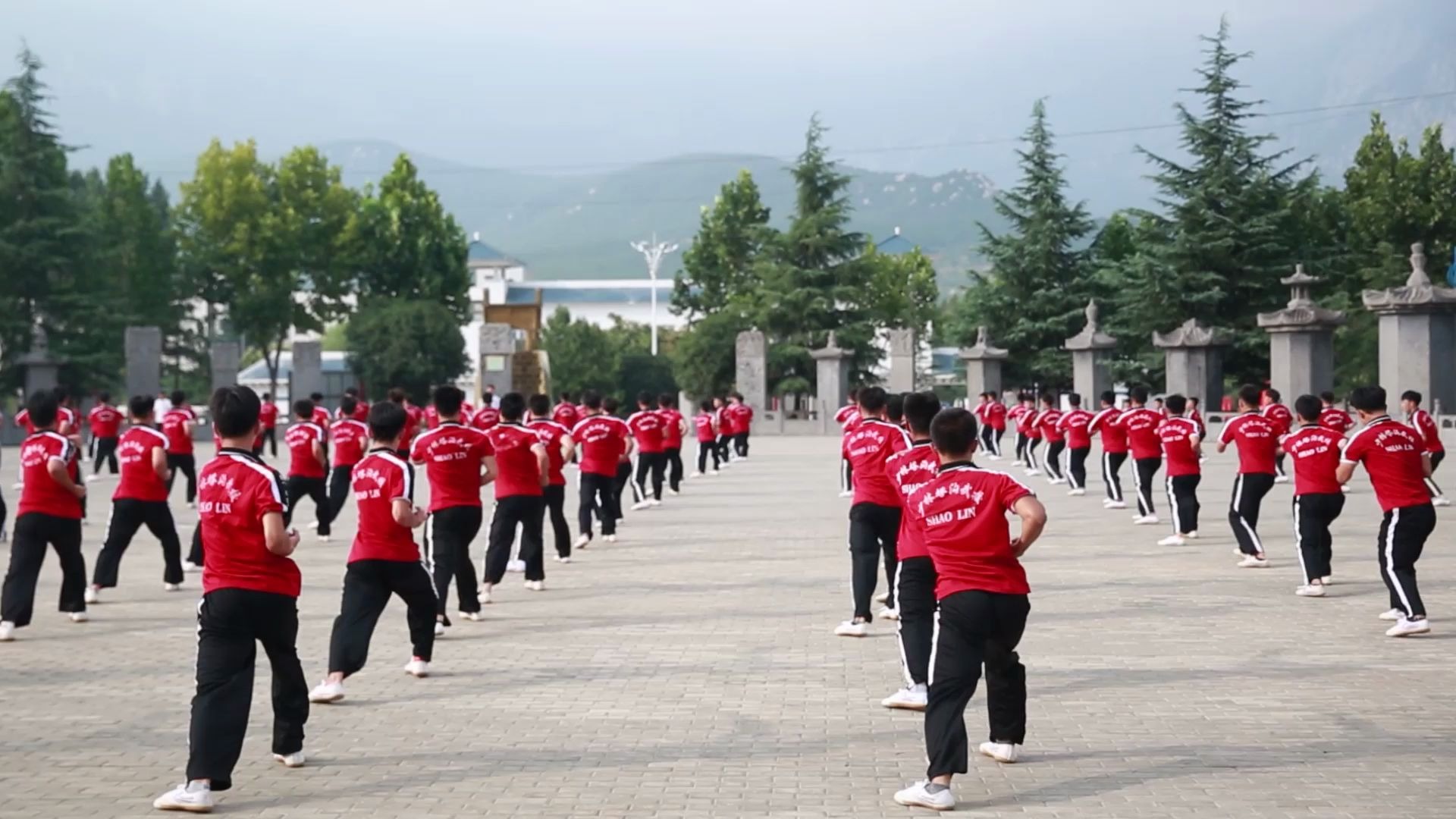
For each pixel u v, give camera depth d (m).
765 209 80.31
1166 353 54.97
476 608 13.69
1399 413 40.56
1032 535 7.43
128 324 61.09
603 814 7.34
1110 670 11.05
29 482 13.23
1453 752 8.50
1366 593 15.02
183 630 13.40
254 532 7.80
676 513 25.66
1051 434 32.69
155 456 15.24
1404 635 12.42
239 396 7.96
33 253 56.41
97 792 7.87
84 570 13.89
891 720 9.47
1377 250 60.41
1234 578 16.28
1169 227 60.62
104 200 69.56
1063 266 67.31
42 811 7.50
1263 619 13.45
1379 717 9.41
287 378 90.19
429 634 11.01
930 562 9.71
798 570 17.50
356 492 10.52
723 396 70.62
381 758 8.53
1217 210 59.81
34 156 57.47
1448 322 40.56
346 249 76.75
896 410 12.70
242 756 8.62
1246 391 17.12
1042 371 66.00
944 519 7.70
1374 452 12.55
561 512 18.45
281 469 37.00
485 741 8.95
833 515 24.88
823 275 70.06
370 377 74.38
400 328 74.00
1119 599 14.75
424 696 10.31
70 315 57.91
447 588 13.07
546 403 18.33
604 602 14.89
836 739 8.96
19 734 9.28
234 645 7.73
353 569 10.43
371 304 77.12
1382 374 41.53
